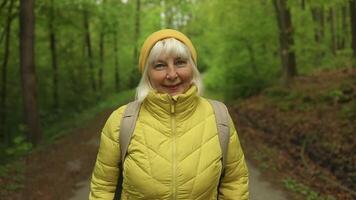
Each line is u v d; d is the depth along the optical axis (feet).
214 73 88.12
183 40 7.51
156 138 7.32
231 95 74.23
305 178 27.84
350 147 27.09
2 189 26.27
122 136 7.48
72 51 85.25
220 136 7.50
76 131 53.47
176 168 7.21
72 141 45.37
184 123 7.38
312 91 46.21
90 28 93.91
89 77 90.43
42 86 75.15
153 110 7.39
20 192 26.66
